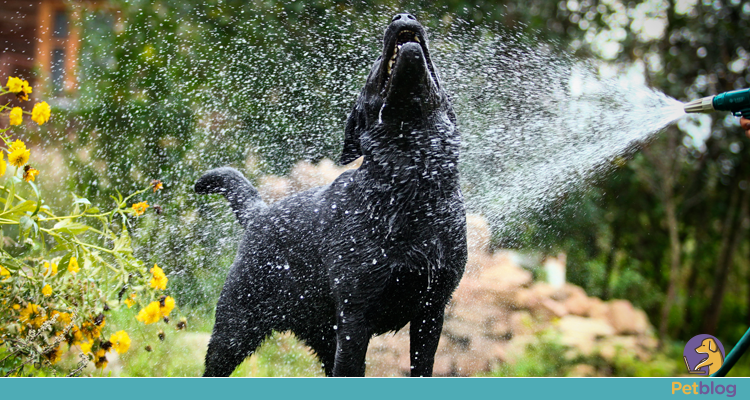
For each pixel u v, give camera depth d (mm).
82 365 3537
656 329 10172
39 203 3525
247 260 4020
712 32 10133
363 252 3250
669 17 10195
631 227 10375
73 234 3730
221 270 6953
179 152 8297
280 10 8398
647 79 10320
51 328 3600
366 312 3307
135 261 3854
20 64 10836
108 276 3922
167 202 8039
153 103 8484
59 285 3611
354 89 8039
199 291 6789
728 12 10023
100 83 8562
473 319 7098
